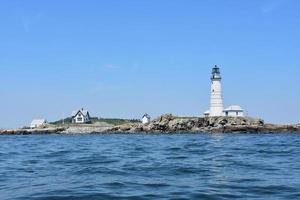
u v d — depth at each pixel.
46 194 18.84
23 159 39.91
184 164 32.22
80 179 23.91
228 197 17.88
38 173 27.44
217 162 33.78
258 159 36.69
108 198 17.84
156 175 25.55
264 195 18.28
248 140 88.19
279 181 22.48
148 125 171.25
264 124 165.12
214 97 165.00
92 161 36.03
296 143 71.19
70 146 68.62
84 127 189.12
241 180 23.02
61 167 31.05
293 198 17.52
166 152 47.94
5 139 122.62
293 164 31.86
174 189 19.98
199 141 83.88
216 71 164.88
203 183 21.97
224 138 103.44
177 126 163.50
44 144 79.88
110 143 79.75
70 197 18.08
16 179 24.53
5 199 17.83
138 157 40.34
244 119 164.75
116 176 25.16
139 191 19.45
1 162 36.88
